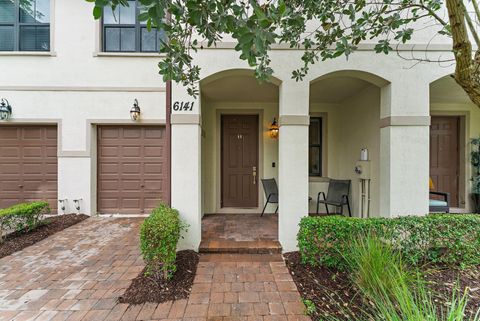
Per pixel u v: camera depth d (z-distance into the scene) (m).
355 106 4.86
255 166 5.73
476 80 2.30
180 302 2.29
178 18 1.65
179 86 3.39
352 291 2.40
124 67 5.16
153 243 2.56
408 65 3.42
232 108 5.51
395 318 1.59
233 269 2.94
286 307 2.22
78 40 5.09
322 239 2.89
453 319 1.55
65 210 5.13
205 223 4.66
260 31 1.46
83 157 5.16
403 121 3.40
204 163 5.41
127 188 5.38
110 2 1.37
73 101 5.12
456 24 2.21
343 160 5.43
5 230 3.75
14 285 2.54
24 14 5.14
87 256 3.24
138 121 5.17
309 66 3.42
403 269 2.31
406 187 3.41
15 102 5.04
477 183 5.05
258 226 4.45
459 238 2.84
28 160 5.26
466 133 5.36
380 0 3.16
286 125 3.43
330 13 2.48
